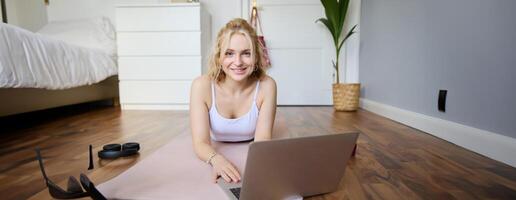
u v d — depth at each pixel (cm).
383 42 234
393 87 216
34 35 188
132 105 276
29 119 218
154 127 184
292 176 74
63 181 92
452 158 116
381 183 90
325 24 273
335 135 74
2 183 90
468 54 131
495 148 114
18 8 310
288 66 310
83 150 128
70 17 316
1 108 169
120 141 146
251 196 70
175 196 75
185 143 133
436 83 158
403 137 154
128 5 262
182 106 274
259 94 112
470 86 130
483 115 122
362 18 287
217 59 105
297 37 305
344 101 262
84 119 217
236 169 89
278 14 302
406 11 194
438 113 157
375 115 235
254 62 100
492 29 116
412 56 186
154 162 103
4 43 157
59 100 226
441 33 153
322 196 81
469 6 130
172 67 269
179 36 264
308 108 287
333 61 302
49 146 135
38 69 182
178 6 260
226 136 122
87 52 247
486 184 89
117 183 84
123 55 270
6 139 150
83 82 233
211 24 306
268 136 110
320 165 77
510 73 108
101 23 289
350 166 106
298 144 69
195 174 91
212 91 110
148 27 265
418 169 103
